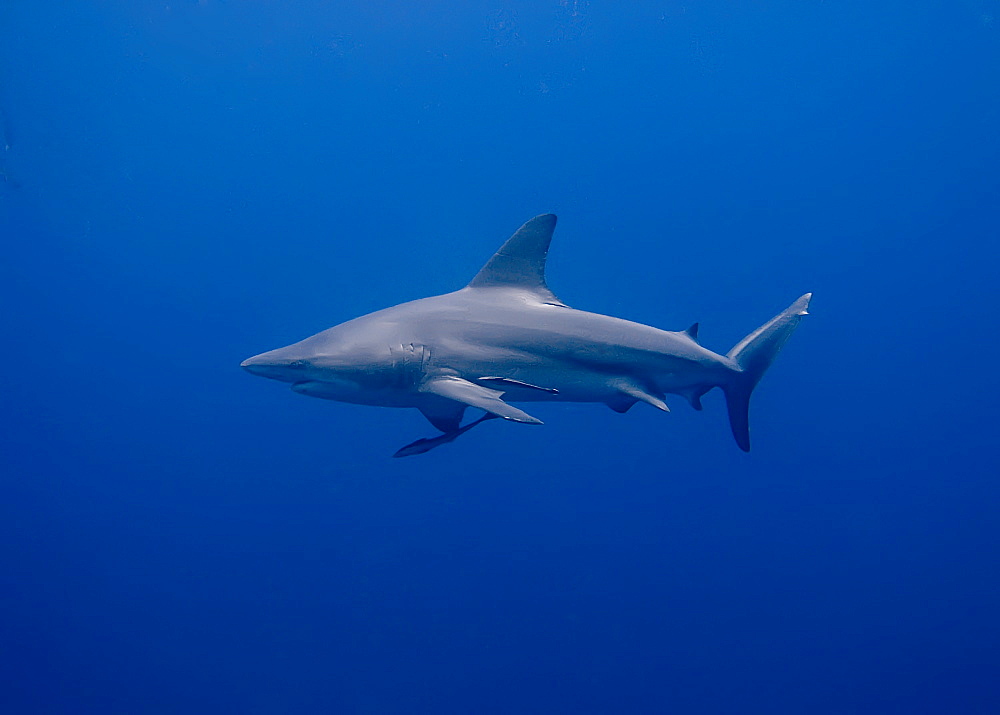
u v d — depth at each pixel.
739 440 7.03
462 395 5.27
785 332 7.07
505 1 11.86
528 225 6.12
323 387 5.56
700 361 6.61
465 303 6.02
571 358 6.01
